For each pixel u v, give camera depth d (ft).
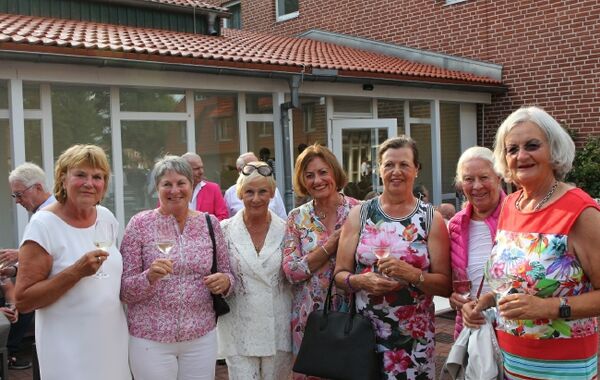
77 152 10.03
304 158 11.95
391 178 10.73
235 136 29.96
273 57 30.32
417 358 10.69
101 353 10.12
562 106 37.29
